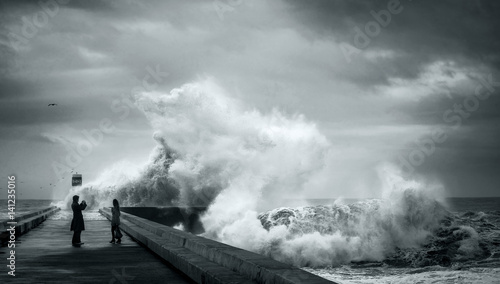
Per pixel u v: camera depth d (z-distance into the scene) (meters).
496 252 26.42
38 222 26.56
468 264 24.22
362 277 21.31
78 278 8.69
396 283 19.45
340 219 29.31
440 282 19.19
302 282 5.11
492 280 19.33
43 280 8.48
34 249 14.12
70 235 19.61
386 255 26.95
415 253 27.11
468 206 132.38
